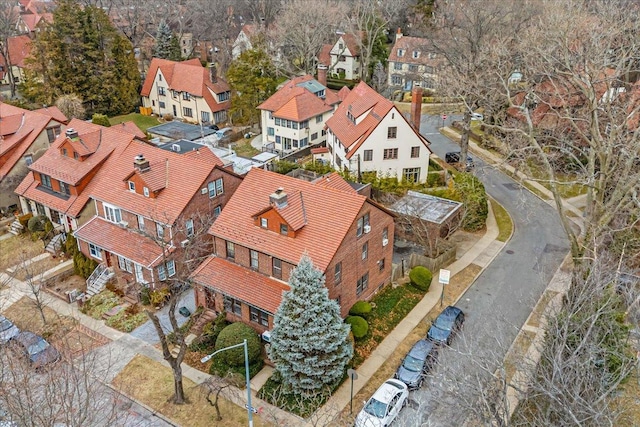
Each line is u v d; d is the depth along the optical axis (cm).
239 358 3206
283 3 10638
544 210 5072
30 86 7631
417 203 4547
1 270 4397
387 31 9956
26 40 9406
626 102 4294
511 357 3111
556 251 4409
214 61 9969
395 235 4700
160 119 8156
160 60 8331
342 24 9719
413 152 5350
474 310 3722
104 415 2833
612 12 4297
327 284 3256
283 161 5719
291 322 2958
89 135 4659
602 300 2767
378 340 3466
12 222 5056
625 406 2481
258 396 3103
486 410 2234
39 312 3856
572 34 4366
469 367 2770
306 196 3544
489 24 5531
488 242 4575
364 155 5228
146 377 3259
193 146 5166
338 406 3005
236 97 7300
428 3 8988
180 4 12188
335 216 3388
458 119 7519
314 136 6788
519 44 5294
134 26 10100
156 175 4088
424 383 3108
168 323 3722
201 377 3247
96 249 4234
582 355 2419
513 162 5219
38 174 4819
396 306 3772
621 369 2367
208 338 3478
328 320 2977
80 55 7750
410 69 8925
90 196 4338
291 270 3234
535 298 3812
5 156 5169
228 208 3716
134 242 4041
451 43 5991
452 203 4603
